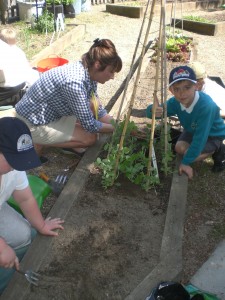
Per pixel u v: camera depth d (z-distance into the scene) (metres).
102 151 3.54
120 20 9.23
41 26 7.33
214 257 2.64
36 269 2.42
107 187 3.13
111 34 8.03
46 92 3.14
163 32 2.71
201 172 3.44
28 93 3.27
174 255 2.53
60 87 3.08
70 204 2.92
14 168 1.88
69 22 8.57
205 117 3.06
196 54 6.62
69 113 3.30
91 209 2.92
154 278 2.38
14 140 1.86
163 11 2.63
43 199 2.94
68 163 3.60
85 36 7.79
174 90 3.06
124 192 3.10
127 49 7.06
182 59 6.08
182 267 2.50
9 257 2.21
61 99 3.17
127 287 2.38
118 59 3.00
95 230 2.75
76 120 3.52
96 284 2.39
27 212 2.50
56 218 2.77
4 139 1.86
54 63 4.89
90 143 3.55
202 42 7.70
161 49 2.85
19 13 8.22
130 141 3.37
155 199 3.04
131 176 3.08
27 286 2.27
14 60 4.16
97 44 2.98
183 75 2.97
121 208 2.95
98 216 2.86
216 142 3.33
